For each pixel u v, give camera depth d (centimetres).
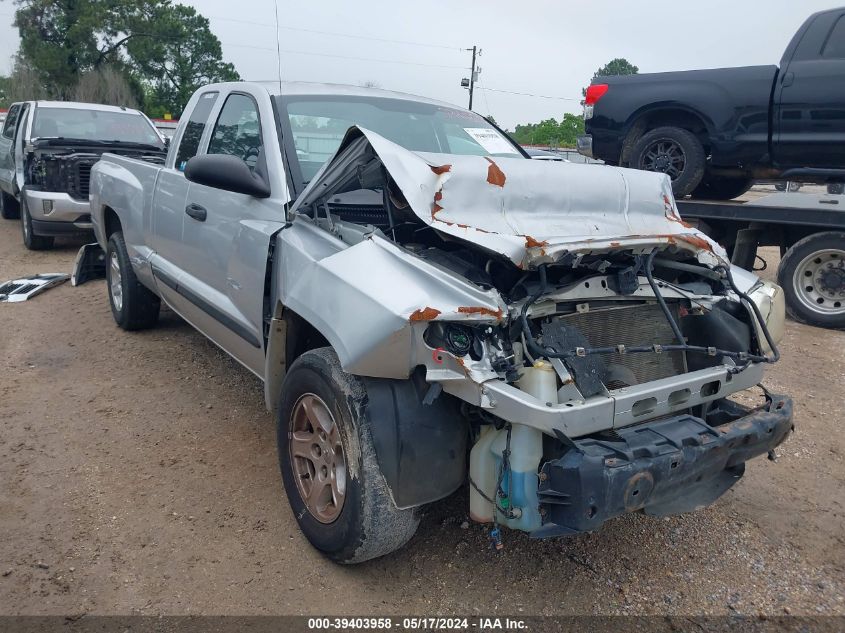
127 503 353
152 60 4078
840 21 686
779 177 756
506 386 251
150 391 495
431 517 350
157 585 293
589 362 276
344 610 283
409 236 313
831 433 463
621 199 326
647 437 264
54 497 355
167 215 481
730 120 742
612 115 826
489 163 295
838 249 670
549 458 262
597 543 336
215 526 336
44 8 3997
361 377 282
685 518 361
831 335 668
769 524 359
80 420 445
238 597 288
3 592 285
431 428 271
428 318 251
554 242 269
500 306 259
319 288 294
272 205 361
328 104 421
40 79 3934
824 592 308
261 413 464
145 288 593
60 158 913
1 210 1300
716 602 298
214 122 457
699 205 752
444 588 299
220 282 407
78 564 304
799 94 698
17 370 526
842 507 377
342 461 294
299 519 320
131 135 1098
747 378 317
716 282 346
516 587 301
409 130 429
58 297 734
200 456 404
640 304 314
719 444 271
